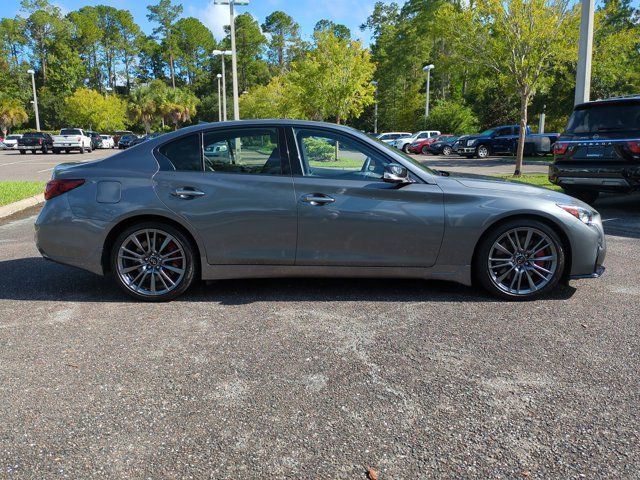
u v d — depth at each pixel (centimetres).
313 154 438
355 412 264
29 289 475
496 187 441
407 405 271
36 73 9006
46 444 237
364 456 229
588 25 1178
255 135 439
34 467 220
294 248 432
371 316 401
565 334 365
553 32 1340
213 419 258
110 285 488
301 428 250
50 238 436
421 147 3509
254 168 436
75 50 9038
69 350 339
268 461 225
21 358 327
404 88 6112
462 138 2859
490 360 324
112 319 396
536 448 234
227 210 427
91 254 433
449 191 429
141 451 232
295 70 2623
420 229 427
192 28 10475
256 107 4197
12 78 8356
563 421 255
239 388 289
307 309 417
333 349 340
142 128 8969
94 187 432
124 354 333
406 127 5869
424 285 482
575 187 902
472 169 1908
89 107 6575
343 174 435
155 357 328
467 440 240
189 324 386
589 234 433
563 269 441
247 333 368
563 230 429
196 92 10544
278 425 253
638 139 814
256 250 432
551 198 438
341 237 429
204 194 427
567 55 1381
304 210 425
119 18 10219
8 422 254
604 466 221
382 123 6275
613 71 2348
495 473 217
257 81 10350
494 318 397
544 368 312
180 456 229
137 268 437
